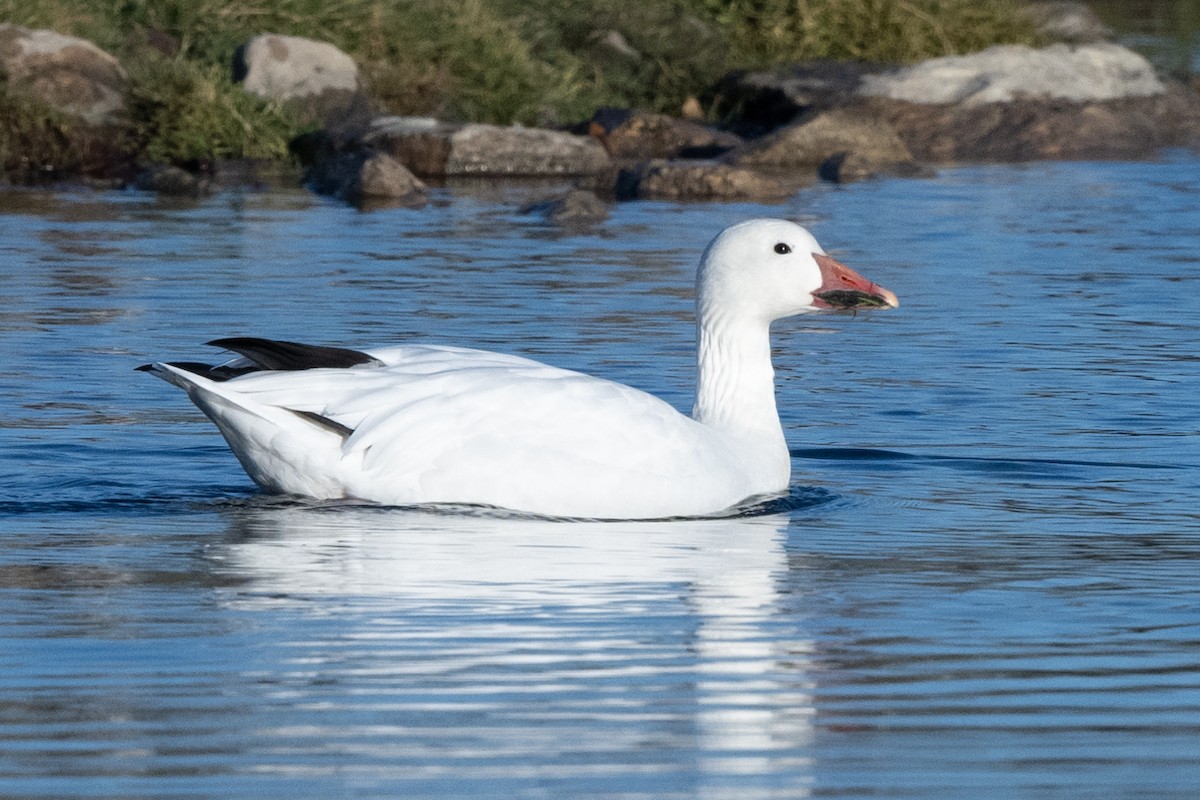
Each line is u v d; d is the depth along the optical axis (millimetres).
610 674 8508
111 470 12891
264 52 35031
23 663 8562
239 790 7094
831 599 9891
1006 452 14023
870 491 12828
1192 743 7703
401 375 11961
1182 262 24047
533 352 17609
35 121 32562
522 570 10375
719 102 40656
